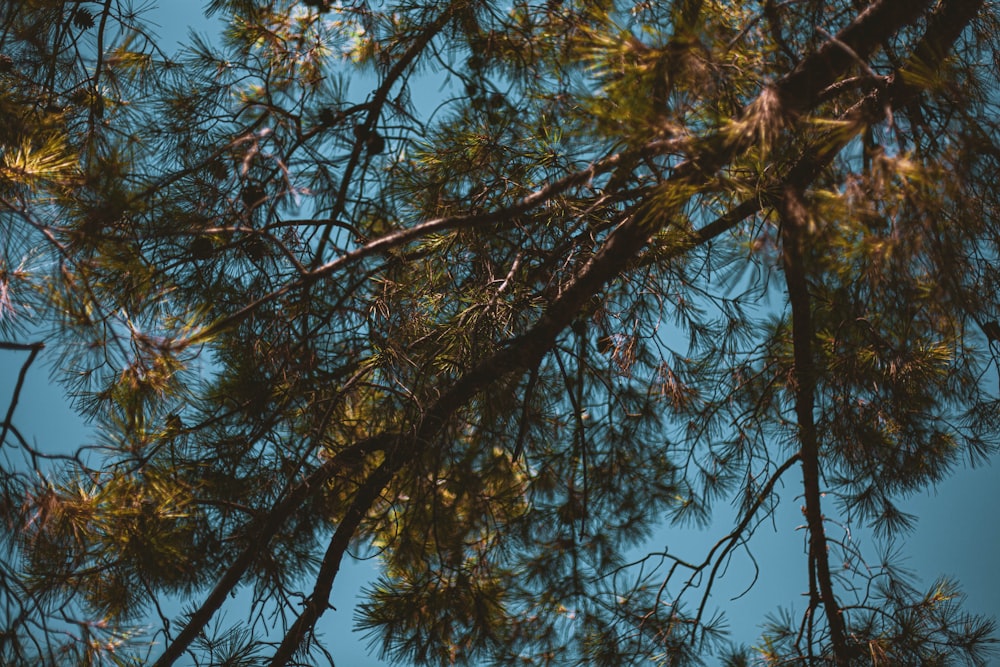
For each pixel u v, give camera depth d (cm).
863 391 324
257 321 304
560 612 369
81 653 224
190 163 323
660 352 354
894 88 237
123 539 236
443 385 318
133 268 258
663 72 189
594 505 372
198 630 277
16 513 217
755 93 218
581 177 238
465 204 326
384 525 330
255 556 283
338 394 297
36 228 223
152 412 246
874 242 199
